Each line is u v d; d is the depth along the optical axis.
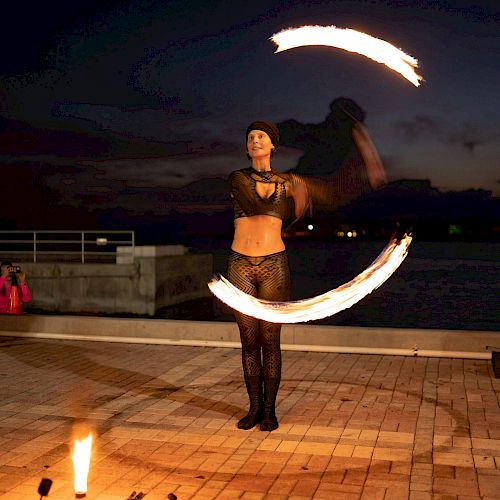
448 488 5.67
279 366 7.34
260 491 5.62
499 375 9.45
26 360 10.72
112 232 30.12
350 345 11.08
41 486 4.90
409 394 8.65
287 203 7.28
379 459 6.35
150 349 11.55
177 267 31.94
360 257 85.50
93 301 30.00
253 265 7.22
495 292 44.53
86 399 8.45
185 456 6.45
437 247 122.12
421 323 32.94
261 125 7.27
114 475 5.97
